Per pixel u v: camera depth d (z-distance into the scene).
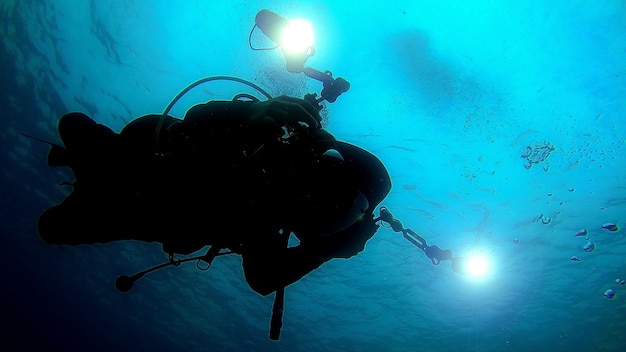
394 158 10.34
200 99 10.35
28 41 11.00
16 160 14.60
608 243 11.16
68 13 9.98
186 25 9.33
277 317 1.91
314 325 17.14
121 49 10.12
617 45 8.71
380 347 18.02
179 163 1.93
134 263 16.69
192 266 15.30
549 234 11.17
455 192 10.48
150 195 1.92
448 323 15.53
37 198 16.12
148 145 2.05
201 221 1.94
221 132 1.97
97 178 1.92
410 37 9.11
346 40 9.24
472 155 10.05
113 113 11.64
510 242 11.45
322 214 1.89
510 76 9.36
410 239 2.35
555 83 9.34
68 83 11.48
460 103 9.72
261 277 1.98
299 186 1.87
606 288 13.02
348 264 12.80
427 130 9.91
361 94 9.69
